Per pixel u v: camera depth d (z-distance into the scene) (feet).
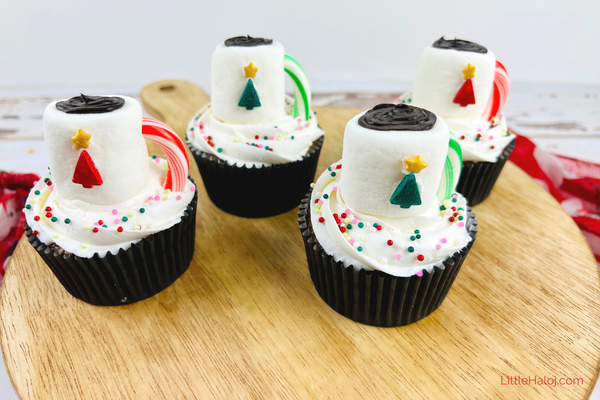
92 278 0.61
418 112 0.58
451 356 0.58
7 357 0.57
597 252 0.85
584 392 0.54
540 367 0.57
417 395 0.54
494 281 0.69
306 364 0.58
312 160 0.83
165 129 0.63
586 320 0.62
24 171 0.99
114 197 0.60
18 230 0.85
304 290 0.69
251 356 0.59
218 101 0.79
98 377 0.56
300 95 0.82
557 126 1.22
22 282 0.68
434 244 0.58
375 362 0.58
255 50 0.75
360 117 0.58
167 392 0.55
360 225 0.58
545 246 0.75
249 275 0.71
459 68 0.77
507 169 0.96
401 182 0.54
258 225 0.83
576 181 0.95
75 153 0.56
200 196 0.90
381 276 0.57
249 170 0.77
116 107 0.58
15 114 1.23
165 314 0.64
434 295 0.61
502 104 0.85
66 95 1.36
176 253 0.67
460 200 0.65
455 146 0.59
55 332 0.61
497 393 0.54
